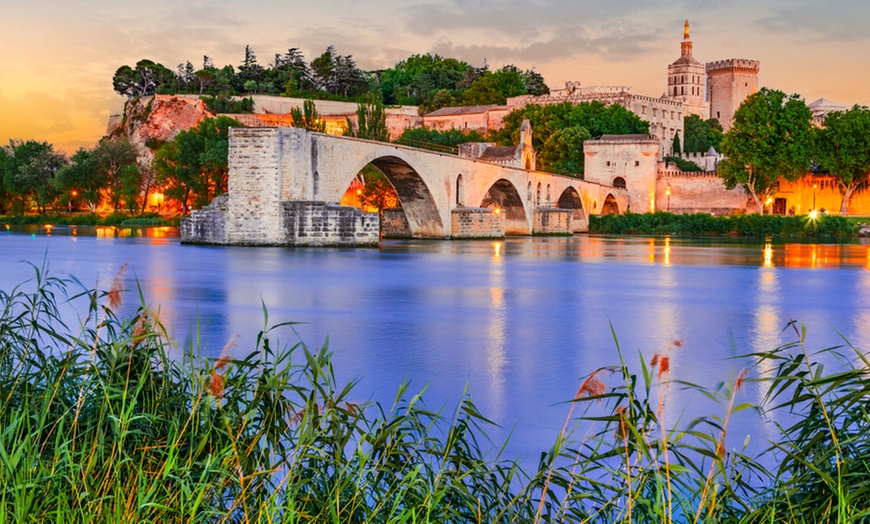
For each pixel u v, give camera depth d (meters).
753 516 9.27
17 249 79.56
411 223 109.56
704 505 9.23
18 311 29.80
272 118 191.62
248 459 9.87
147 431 10.18
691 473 13.27
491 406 19.52
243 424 9.97
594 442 15.95
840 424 11.91
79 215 152.12
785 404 9.95
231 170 80.75
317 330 31.88
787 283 53.91
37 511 8.45
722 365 25.12
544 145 180.38
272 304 39.91
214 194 129.00
